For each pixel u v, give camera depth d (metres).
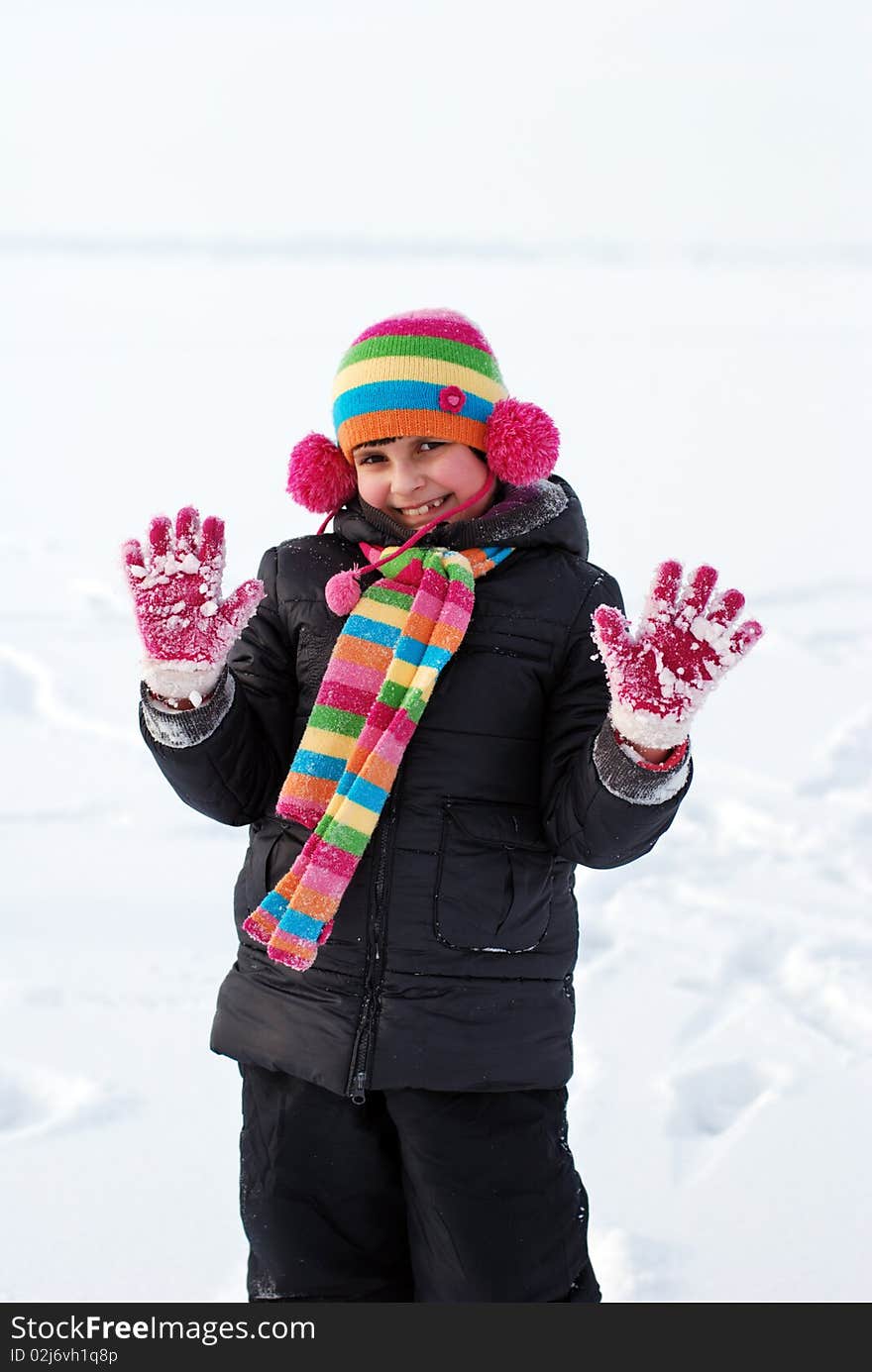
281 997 1.97
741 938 3.71
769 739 5.28
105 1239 2.48
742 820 4.57
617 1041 3.24
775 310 23.73
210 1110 2.89
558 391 15.09
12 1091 2.97
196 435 12.72
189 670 1.87
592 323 21.47
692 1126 2.92
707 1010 3.38
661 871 4.18
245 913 2.06
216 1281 2.37
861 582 7.58
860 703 5.65
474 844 1.95
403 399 2.08
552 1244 1.93
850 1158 2.78
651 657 1.78
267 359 17.88
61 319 22.16
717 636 1.75
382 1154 1.99
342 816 1.89
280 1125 1.97
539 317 22.17
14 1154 2.72
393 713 1.95
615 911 3.91
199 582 1.87
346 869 1.88
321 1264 1.96
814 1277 2.43
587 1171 2.73
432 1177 1.90
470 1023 1.91
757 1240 2.53
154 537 1.87
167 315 22.91
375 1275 1.98
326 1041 1.91
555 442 2.09
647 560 8.14
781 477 10.98
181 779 1.98
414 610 1.99
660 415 13.87
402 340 2.11
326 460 2.20
